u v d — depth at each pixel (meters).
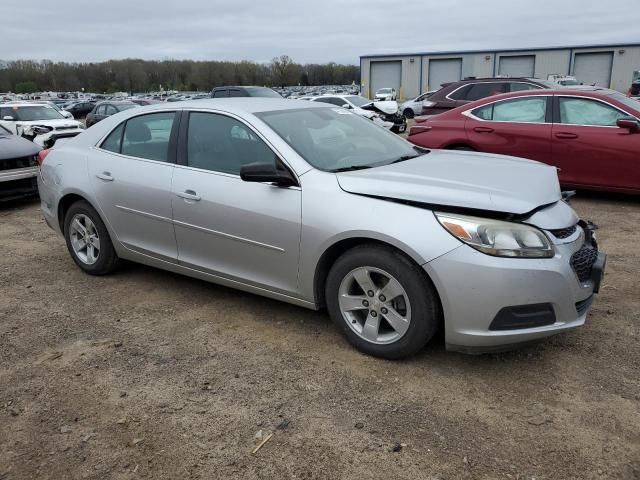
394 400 2.92
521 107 7.44
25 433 2.72
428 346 3.46
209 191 3.80
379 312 3.23
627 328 3.62
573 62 46.25
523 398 2.90
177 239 4.09
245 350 3.49
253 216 3.58
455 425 2.70
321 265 3.41
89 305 4.25
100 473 2.44
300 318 3.91
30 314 4.11
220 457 2.53
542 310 2.94
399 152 4.16
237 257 3.77
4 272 5.08
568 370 3.15
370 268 3.17
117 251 4.61
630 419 2.71
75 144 4.88
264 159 3.64
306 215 3.35
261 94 18.33
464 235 2.91
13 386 3.14
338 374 3.18
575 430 2.64
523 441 2.58
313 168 3.47
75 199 4.86
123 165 4.39
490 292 2.87
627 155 6.70
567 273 2.96
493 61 48.06
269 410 2.86
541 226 2.96
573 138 6.99
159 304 4.24
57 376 3.23
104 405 2.93
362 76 52.53
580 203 7.22
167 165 4.11
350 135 4.11
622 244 5.45
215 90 18.83
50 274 4.99
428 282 3.03
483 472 2.39
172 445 2.61
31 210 7.98
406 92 51.22
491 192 3.05
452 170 3.54
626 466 2.40
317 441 2.61
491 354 3.34
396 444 2.57
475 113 7.74
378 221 3.09
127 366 3.32
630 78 44.97
